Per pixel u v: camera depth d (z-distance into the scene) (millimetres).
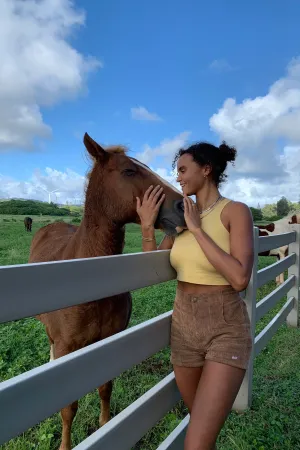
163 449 2082
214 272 1940
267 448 2900
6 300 1145
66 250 3021
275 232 11555
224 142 2088
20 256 11891
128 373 4207
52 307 1324
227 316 1913
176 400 2352
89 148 2732
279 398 3674
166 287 7887
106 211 2717
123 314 2850
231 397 1819
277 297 4992
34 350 4660
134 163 2717
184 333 2002
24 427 1186
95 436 1588
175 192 2566
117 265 1712
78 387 1429
